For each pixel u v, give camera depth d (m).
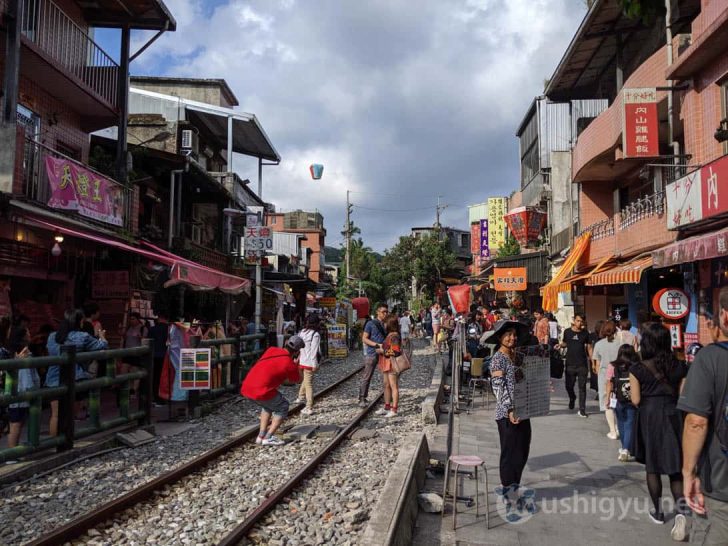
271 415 9.27
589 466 7.50
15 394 6.73
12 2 11.22
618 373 7.72
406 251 52.47
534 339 11.56
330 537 5.29
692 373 3.25
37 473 6.97
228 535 5.07
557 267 25.73
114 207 14.02
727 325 3.25
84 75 14.94
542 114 26.64
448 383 16.23
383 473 7.45
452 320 21.27
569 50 19.28
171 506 6.09
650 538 5.11
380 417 11.44
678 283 15.52
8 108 10.93
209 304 21.55
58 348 8.66
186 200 22.86
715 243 9.43
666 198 12.73
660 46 16.42
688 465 3.23
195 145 23.47
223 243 25.03
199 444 8.94
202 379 10.84
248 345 15.23
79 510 5.85
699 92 12.35
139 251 11.93
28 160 11.86
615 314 19.12
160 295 17.72
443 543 5.05
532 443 8.83
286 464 7.89
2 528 5.35
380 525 4.58
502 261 29.66
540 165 26.47
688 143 12.68
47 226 10.30
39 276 12.62
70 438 7.68
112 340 14.48
